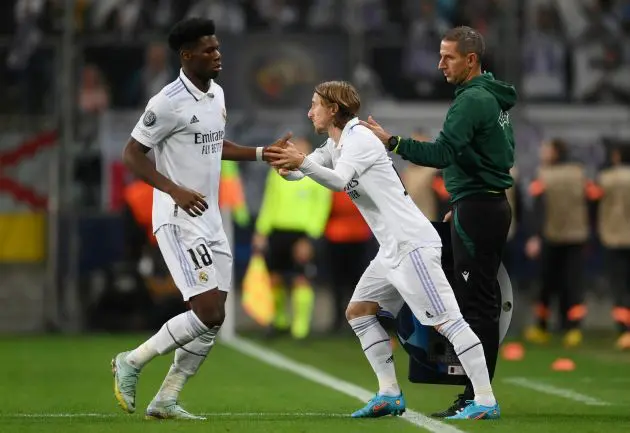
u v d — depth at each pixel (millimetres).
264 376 43531
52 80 65875
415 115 67062
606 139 66938
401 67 68750
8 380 41938
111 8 67188
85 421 28234
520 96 65938
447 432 25766
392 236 28172
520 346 56312
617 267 57469
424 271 27984
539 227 57562
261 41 65125
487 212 29391
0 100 65438
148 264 62750
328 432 25516
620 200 56906
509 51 65562
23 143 63188
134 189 62000
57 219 63219
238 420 28219
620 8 69625
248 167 65125
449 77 29672
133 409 28375
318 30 65875
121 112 65125
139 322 63125
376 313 29203
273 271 60094
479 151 29203
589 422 28281
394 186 28281
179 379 28578
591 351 54375
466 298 29781
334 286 62062
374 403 28906
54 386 39906
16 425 27203
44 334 62562
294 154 27344
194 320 27594
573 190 57469
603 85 68750
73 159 64500
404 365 47844
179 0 68312
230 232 60656
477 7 69750
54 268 63406
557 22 69250
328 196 60312
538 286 65625
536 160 65938
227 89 64938
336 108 28438
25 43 65625
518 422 27891
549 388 39531
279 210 59875
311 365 47969
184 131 27562
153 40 66750
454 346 28344
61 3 66438
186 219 27578
